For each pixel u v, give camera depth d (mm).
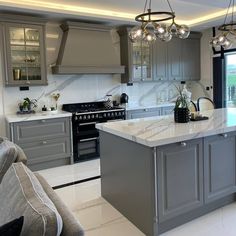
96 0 4199
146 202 2443
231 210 2902
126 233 2523
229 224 2627
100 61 5020
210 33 6105
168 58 5938
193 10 4930
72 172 4246
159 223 2459
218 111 3975
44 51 4492
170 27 2904
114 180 2965
